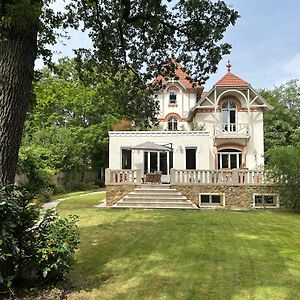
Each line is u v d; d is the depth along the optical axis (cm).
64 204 2036
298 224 1334
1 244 497
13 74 593
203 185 1952
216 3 1059
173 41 1148
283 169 1781
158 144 2508
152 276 661
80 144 3531
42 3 650
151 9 1012
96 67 1205
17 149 603
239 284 613
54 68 950
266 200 1939
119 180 1991
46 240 562
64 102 3747
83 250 877
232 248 900
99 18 1055
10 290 527
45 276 542
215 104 2891
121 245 935
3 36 593
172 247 912
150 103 1390
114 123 3828
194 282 625
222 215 1586
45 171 2481
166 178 2506
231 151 2922
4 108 586
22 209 551
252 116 2933
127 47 1164
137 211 1702
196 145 2536
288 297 553
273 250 879
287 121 4709
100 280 636
